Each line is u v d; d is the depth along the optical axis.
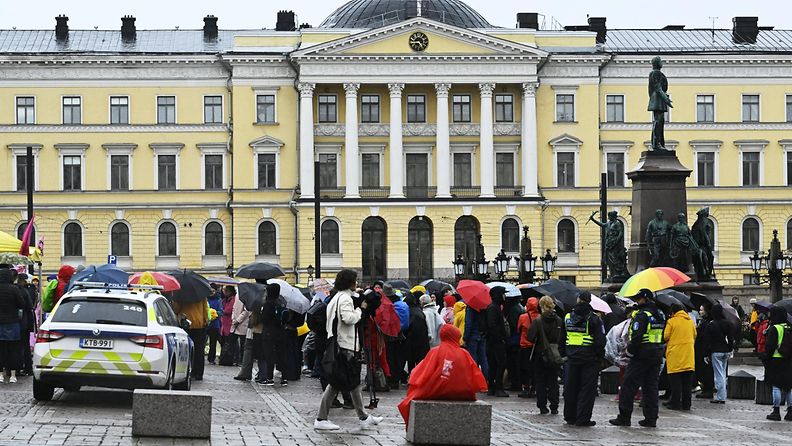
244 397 33.47
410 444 22.39
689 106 103.81
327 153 102.25
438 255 100.62
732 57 103.38
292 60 100.19
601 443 24.52
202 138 102.00
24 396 30.05
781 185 104.12
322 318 25.34
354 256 100.12
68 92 101.38
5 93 101.06
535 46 101.25
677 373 32.22
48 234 101.25
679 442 25.22
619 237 52.44
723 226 103.94
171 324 29.64
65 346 27.42
